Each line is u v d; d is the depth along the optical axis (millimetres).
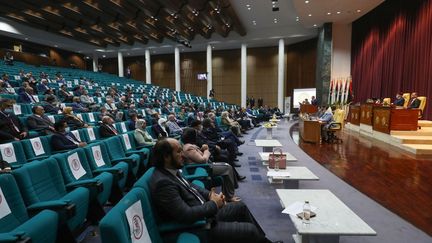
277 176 3342
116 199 2844
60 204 1812
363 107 9867
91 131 4699
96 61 22250
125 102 9547
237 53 20531
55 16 13750
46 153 3486
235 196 3498
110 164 3309
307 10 12406
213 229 1904
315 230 1862
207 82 19484
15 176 1888
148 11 12391
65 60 20984
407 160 5707
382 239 2516
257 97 20297
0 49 15711
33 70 13102
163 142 1942
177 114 10000
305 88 17672
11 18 13953
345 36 14922
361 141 8336
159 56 22344
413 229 2703
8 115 4391
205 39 18938
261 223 2844
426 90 9484
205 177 2814
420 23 9836
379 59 12500
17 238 1292
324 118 8422
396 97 10305
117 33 17188
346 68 15094
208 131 5516
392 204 3328
